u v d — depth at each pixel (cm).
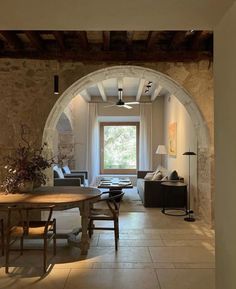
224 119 201
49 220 323
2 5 189
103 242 405
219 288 212
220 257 210
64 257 352
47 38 459
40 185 446
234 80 183
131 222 513
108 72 503
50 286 280
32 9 195
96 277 298
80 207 361
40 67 481
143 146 984
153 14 202
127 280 292
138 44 482
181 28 225
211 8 191
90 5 189
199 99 483
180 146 700
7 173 473
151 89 880
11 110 481
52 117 498
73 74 482
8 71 479
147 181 645
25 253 367
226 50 197
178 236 432
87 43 459
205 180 503
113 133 1053
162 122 990
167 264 331
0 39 459
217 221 216
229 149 191
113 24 218
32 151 475
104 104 993
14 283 287
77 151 977
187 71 482
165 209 619
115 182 752
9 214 318
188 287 277
